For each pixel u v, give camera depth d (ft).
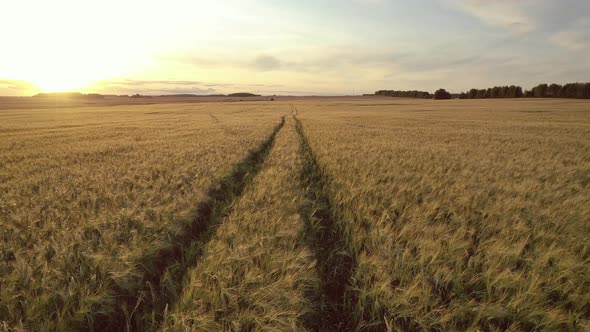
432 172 28.71
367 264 11.87
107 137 70.64
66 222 15.24
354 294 11.51
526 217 16.15
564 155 41.19
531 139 60.64
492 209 17.06
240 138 60.18
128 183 24.86
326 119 132.57
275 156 38.73
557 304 9.77
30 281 10.04
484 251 12.57
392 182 24.47
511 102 296.30
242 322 8.83
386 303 9.87
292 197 20.18
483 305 9.20
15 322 8.75
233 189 26.27
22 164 36.45
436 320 9.02
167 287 11.11
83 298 9.32
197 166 31.04
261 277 10.28
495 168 30.63
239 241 13.33
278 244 13.12
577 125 94.53
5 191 23.72
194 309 9.31
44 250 12.03
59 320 8.67
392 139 59.98
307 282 11.07
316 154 41.88
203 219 19.29
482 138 62.95
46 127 105.09
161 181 24.67
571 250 12.61
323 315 10.72
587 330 8.45
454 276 10.88
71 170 31.30
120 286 10.65
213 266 11.16
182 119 144.87
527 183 22.97
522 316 9.07
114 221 15.23
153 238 13.83
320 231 17.20
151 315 9.85
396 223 15.85
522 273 10.46
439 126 97.30
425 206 18.11
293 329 8.51
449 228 14.85
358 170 29.32
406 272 11.30
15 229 14.38
